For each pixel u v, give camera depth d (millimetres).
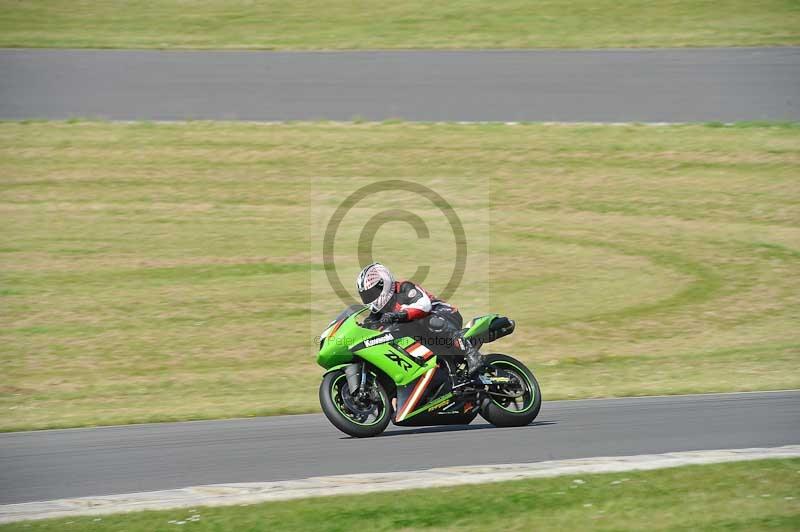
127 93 85625
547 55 93562
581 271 62375
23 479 26984
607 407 36219
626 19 103562
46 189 73062
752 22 101250
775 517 21375
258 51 95750
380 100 84375
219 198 72375
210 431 33688
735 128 78938
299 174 75062
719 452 27203
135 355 50219
